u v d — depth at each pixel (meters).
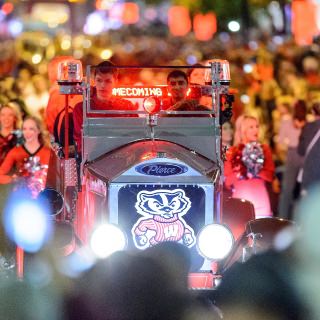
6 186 24.11
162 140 20.19
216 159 20.02
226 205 20.62
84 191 19.94
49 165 21.70
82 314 15.02
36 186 24.20
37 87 32.16
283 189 29.62
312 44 40.72
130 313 14.62
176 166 18.86
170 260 14.88
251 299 14.35
